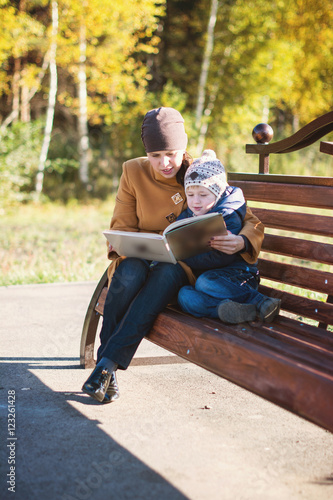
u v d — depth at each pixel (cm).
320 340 229
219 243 249
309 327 243
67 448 240
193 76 1819
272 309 249
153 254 260
